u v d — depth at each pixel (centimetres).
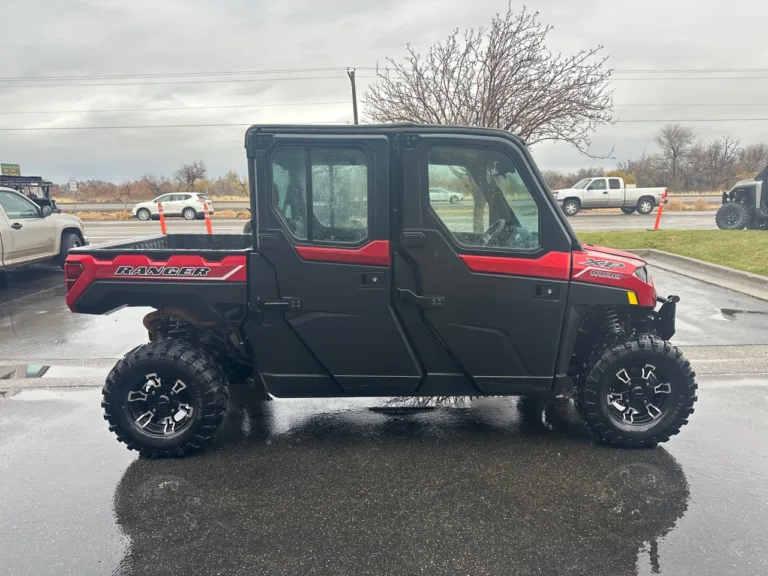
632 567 252
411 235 333
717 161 5638
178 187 5016
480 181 335
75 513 300
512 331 350
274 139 327
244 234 514
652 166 5831
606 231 1623
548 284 344
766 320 682
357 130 327
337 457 361
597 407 360
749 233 1327
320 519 293
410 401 455
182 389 361
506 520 290
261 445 380
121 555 265
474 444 378
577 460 353
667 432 362
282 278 344
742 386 474
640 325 384
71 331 689
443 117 1147
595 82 1070
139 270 353
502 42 1081
